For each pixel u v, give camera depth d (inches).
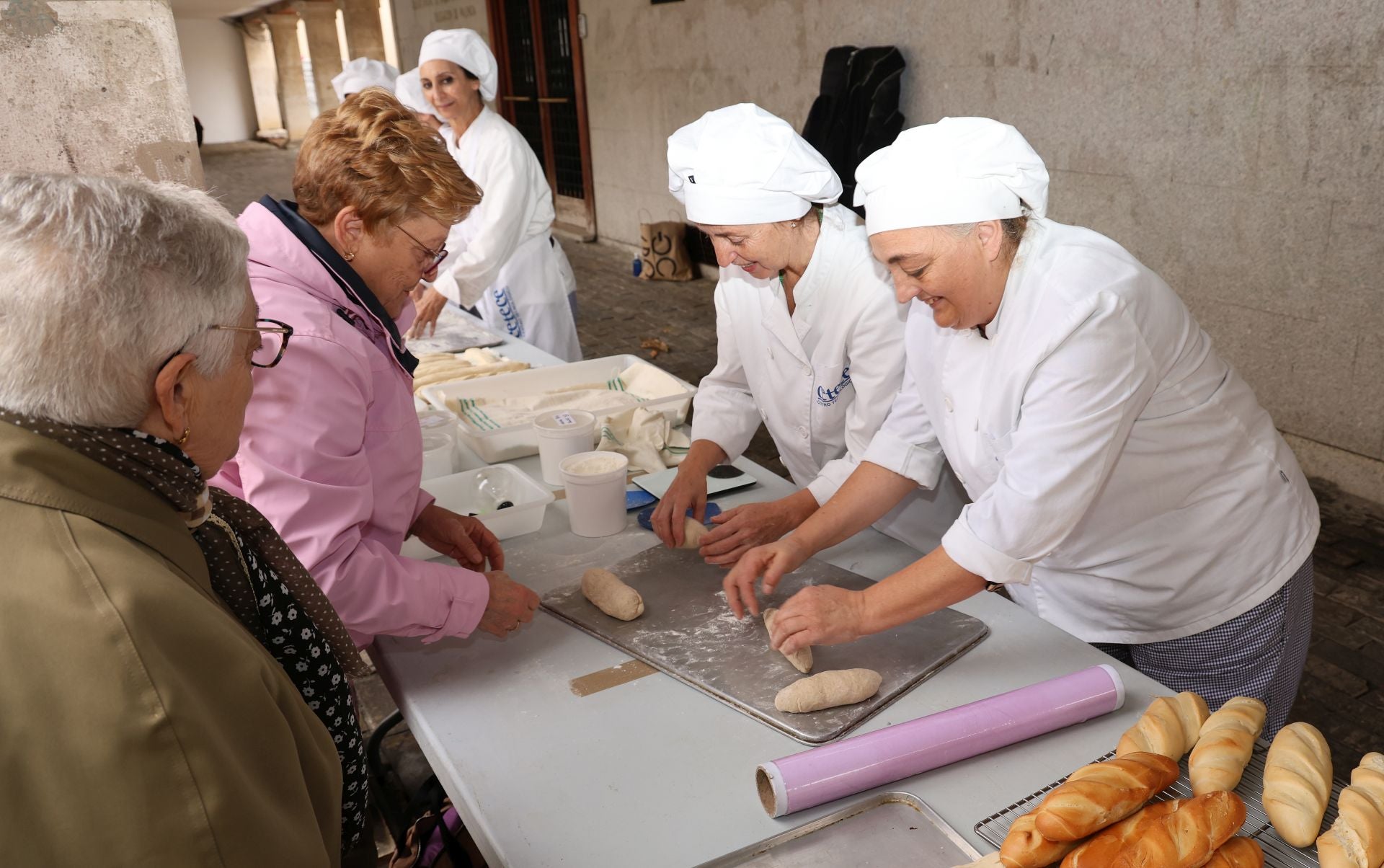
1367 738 103.5
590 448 81.2
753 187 67.2
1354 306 148.9
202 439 36.2
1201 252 167.9
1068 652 56.2
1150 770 39.6
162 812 29.0
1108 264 53.2
